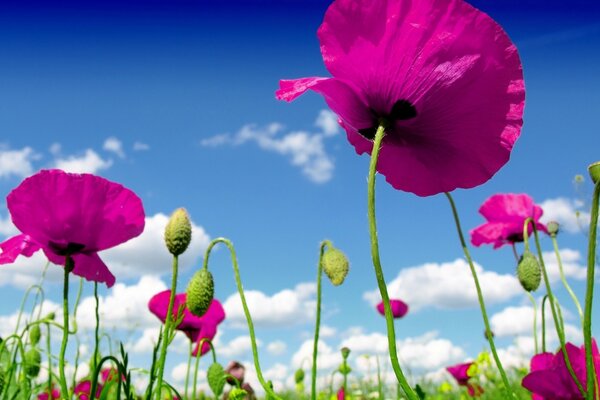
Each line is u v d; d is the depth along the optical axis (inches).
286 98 11.1
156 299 20.8
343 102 11.8
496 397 36.5
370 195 10.5
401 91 11.4
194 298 14.6
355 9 11.0
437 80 11.2
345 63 11.4
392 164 12.9
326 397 34.1
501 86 11.1
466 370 37.5
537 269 17.6
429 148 12.1
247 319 14.5
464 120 11.5
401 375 9.6
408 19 10.9
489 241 25.3
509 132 11.4
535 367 18.5
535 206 24.7
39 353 21.4
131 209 14.9
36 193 14.2
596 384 12.8
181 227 14.0
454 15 10.8
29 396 17.3
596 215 10.1
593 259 10.1
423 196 13.0
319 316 16.9
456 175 12.4
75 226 14.5
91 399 14.1
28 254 15.3
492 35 10.8
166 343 14.0
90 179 14.4
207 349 21.0
